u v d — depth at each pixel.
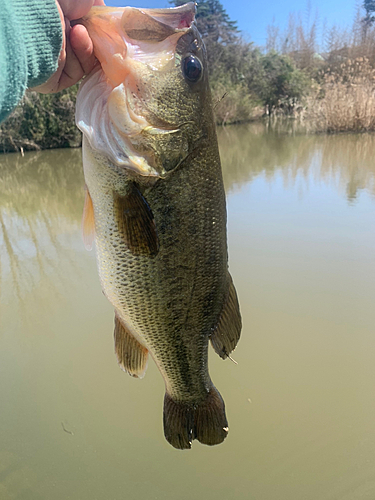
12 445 2.65
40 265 4.89
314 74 29.31
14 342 3.55
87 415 2.86
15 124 15.42
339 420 2.70
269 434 2.64
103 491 2.38
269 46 34.59
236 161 10.46
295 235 5.24
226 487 2.37
